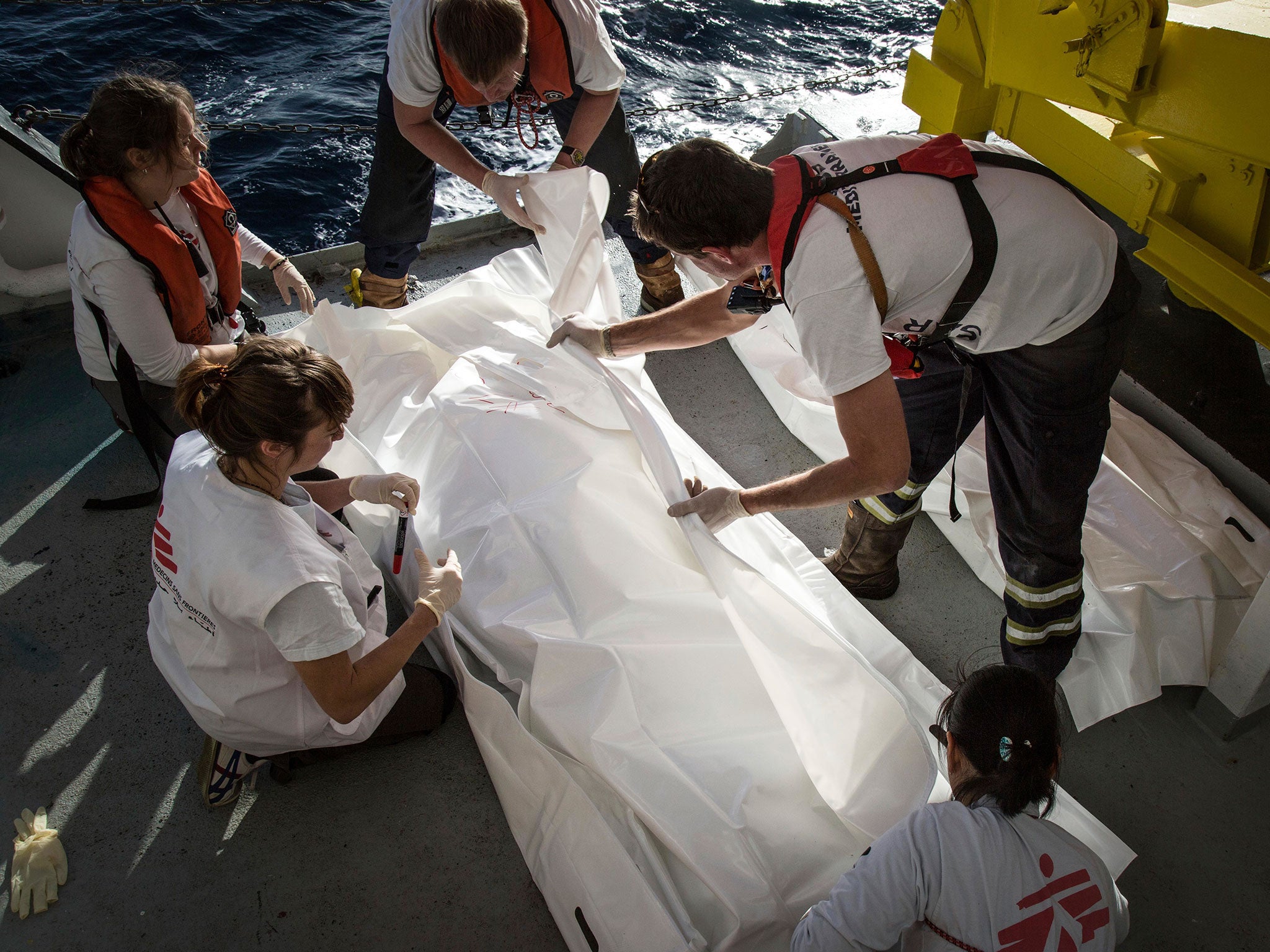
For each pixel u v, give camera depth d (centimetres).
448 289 318
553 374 267
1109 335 181
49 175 349
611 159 331
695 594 222
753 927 181
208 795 218
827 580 259
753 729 207
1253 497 280
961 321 178
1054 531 207
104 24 754
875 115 431
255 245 310
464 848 215
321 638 168
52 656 256
